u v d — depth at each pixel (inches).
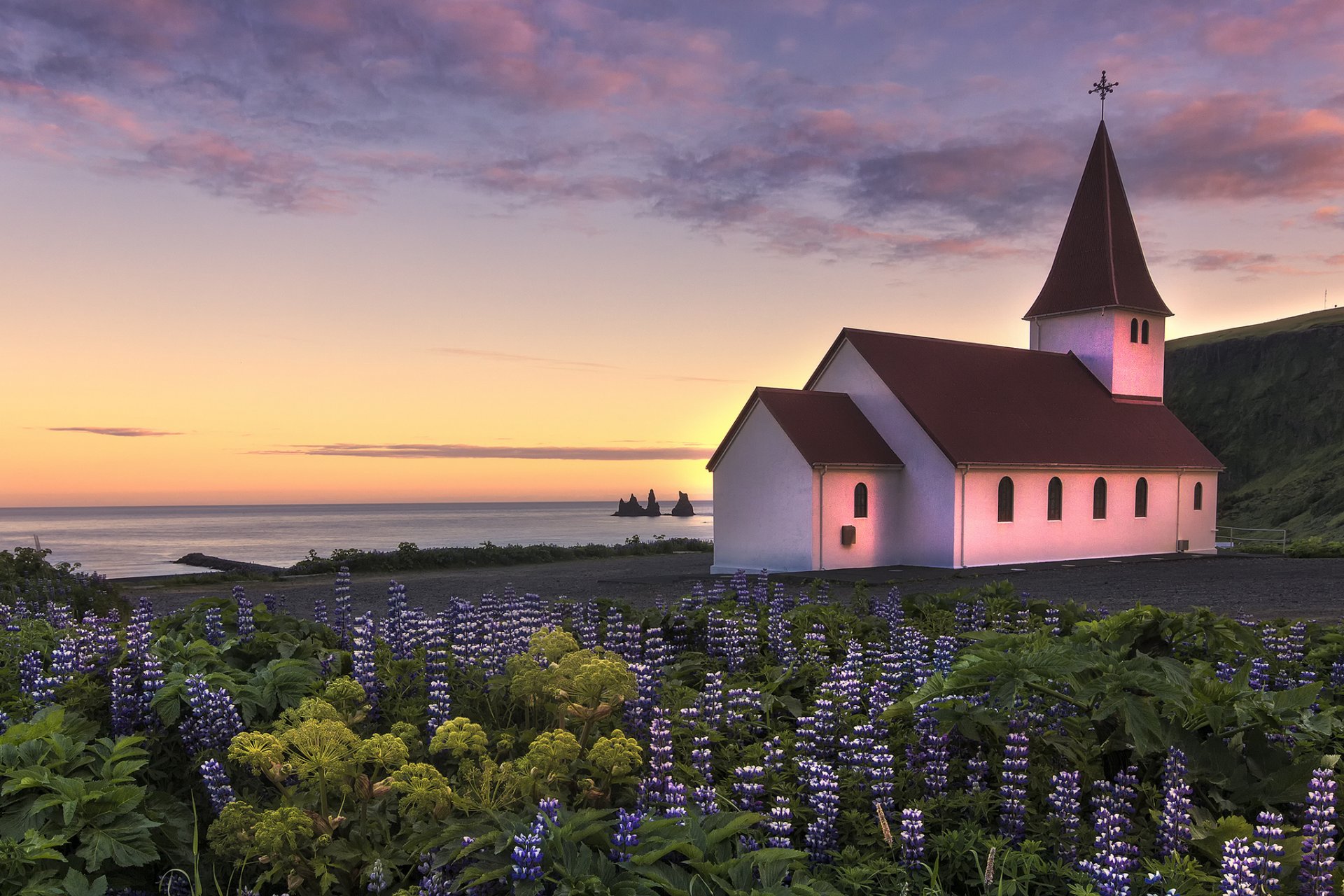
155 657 246.5
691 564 1648.6
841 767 215.9
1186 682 218.7
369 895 166.1
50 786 172.9
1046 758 215.6
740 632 346.6
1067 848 180.2
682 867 156.1
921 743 217.5
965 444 1368.1
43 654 290.8
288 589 1160.2
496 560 1637.6
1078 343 1774.1
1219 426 5684.1
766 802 203.5
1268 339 5910.4
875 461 1369.3
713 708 250.1
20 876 156.6
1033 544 1455.5
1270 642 337.1
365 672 243.3
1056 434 1524.4
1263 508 4704.7
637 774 201.3
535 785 173.8
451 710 243.6
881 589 1094.4
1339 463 4719.5
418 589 1126.4
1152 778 212.5
